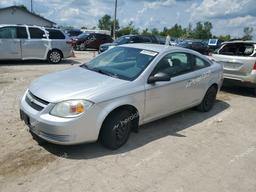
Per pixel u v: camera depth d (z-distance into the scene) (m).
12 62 13.13
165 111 5.03
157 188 3.38
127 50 5.20
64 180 3.41
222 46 8.57
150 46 5.28
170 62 5.06
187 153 4.31
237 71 7.95
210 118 6.01
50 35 13.11
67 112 3.69
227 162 4.12
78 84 4.11
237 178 3.71
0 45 11.90
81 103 3.72
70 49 13.84
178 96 5.20
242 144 4.79
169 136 4.90
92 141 3.94
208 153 4.36
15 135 4.50
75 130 3.71
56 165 3.72
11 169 3.57
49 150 4.08
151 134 4.94
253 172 3.88
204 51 23.17
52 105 3.73
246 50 8.01
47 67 12.06
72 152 4.07
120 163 3.88
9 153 3.94
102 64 5.04
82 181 3.42
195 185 3.49
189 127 5.40
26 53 12.54
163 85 4.75
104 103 3.89
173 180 3.56
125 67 4.74
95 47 24.84
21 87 7.76
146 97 4.49
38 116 3.77
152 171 3.73
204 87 5.95
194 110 6.46
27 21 35.72
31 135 4.51
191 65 5.61
